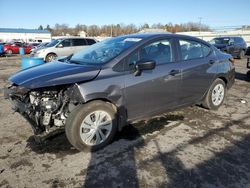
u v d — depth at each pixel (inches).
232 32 1539.1
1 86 314.7
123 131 169.3
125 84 146.5
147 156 138.9
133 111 155.7
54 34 3681.1
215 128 176.9
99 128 143.3
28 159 135.6
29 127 178.1
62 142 153.3
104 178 119.6
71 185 114.8
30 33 2659.9
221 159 136.5
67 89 136.2
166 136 163.3
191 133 168.4
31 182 116.8
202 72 189.6
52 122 142.3
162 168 127.7
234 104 235.5
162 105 169.6
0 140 157.5
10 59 796.0
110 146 149.4
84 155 139.5
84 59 165.3
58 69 145.6
